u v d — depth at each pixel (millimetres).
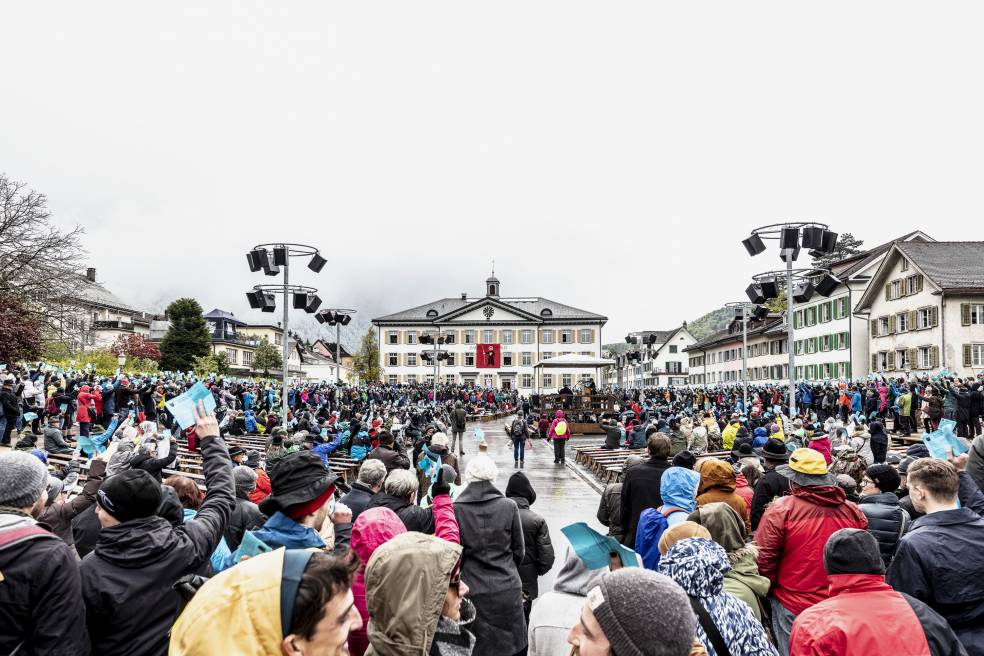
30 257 37031
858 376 49031
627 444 22391
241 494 5844
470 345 96562
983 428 22312
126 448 6648
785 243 16531
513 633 4043
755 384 53844
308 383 44531
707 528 3676
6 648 2439
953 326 39562
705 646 2631
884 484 5105
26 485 2686
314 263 18781
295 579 1789
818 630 2754
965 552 3293
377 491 5797
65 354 43625
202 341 71438
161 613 2822
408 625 2264
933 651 2654
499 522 4195
